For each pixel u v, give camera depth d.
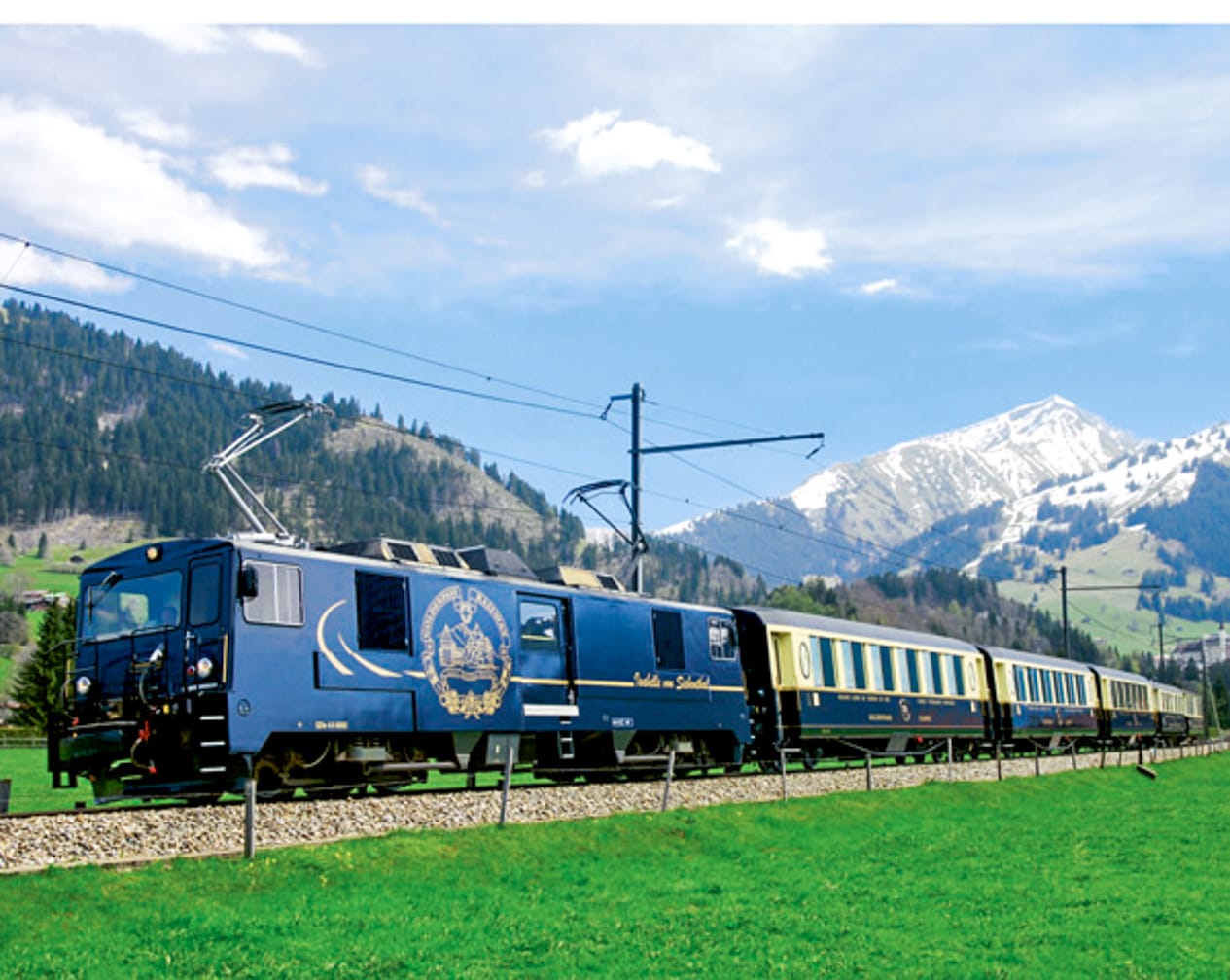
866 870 21.38
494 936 14.92
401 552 23.44
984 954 14.78
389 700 21.66
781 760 32.75
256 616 19.55
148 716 19.34
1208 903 18.31
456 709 22.95
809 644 35.75
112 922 13.84
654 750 29.42
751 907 17.36
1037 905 18.08
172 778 19.42
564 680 25.89
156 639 19.97
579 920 16.09
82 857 15.68
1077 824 29.64
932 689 42.84
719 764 31.33
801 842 24.28
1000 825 28.97
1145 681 71.75
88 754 19.84
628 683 27.61
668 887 18.81
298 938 13.98
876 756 39.72
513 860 19.17
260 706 19.31
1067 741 57.97
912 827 27.62
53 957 12.48
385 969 13.07
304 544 21.94
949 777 37.12
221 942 13.56
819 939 15.45
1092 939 15.62
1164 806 35.00
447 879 17.73
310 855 17.14
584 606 26.75
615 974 13.40
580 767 27.42
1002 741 48.59
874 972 13.75
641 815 23.50
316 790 20.92
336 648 20.80
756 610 35.03
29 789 35.28
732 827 24.34
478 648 23.70
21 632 167.62
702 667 30.47
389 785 22.84
